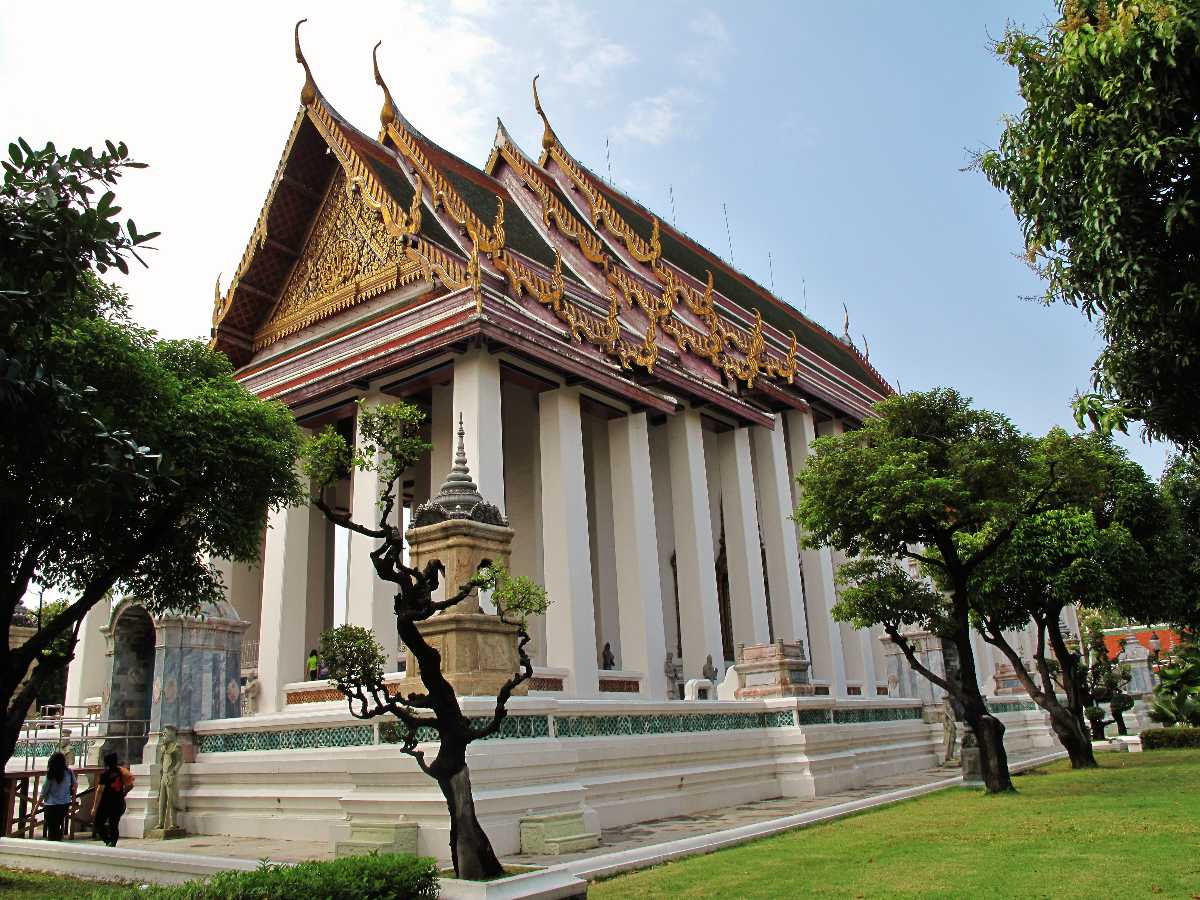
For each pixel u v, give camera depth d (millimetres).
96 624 21578
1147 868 7098
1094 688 29875
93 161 6402
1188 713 27062
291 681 18391
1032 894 6395
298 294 22406
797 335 34625
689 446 22297
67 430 6465
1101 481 14086
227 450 10031
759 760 15000
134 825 13094
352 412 20062
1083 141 6508
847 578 14672
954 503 13000
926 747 20094
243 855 10500
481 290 17750
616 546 20281
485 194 25719
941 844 8727
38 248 6152
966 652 13547
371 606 17234
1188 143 5922
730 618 23844
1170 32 5871
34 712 20391
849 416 29453
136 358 9320
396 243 20422
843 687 24750
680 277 28156
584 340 20266
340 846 9555
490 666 10742
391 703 7395
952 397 14180
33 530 9133
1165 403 6867
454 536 10773
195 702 13922
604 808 11688
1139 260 6195
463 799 7027
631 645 19562
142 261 6574
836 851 8648
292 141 21609
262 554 22219
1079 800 11445
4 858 10195
